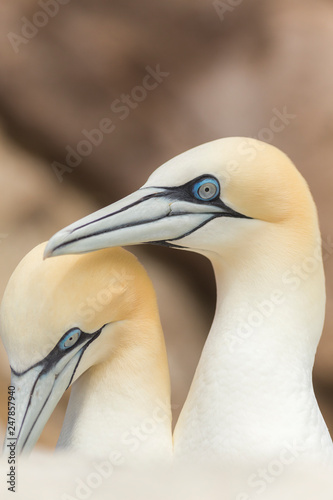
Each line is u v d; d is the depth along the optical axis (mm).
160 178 4074
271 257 4066
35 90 5441
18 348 4043
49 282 4039
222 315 4078
